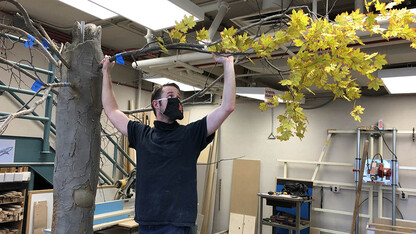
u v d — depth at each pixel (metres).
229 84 1.12
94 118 1.45
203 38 1.05
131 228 3.98
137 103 6.32
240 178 6.15
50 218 3.80
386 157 4.94
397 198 4.83
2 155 3.38
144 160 1.16
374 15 0.96
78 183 1.39
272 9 2.99
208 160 6.42
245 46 1.01
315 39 1.01
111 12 2.27
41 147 3.76
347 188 5.17
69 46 1.48
